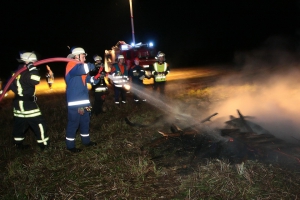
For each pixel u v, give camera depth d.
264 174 4.34
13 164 5.17
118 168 4.95
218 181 4.28
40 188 4.48
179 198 4.06
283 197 3.85
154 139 6.17
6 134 7.05
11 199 4.26
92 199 4.16
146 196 4.15
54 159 5.46
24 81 5.59
